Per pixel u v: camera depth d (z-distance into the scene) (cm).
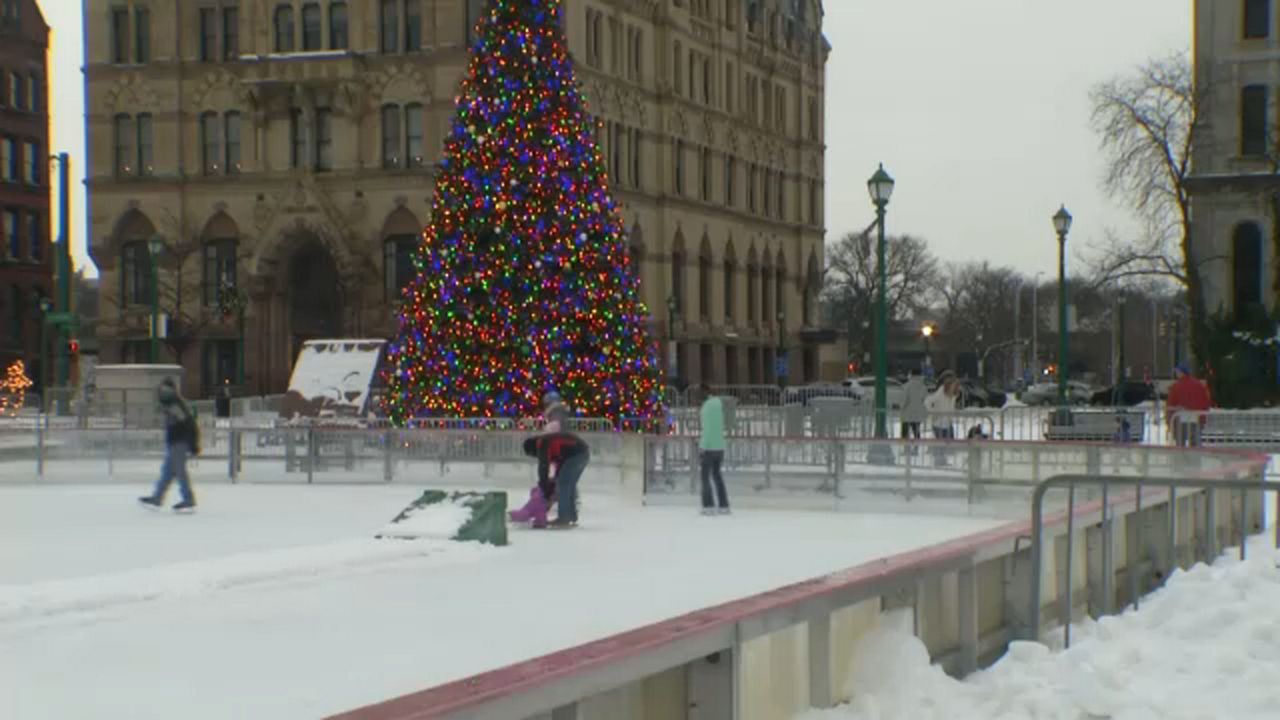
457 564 1650
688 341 8125
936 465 2409
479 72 3625
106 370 4766
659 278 7888
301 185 6662
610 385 3566
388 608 1270
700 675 682
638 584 1455
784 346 8169
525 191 3553
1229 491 1741
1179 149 5869
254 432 3059
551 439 2144
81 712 839
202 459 3091
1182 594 1052
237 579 1429
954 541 989
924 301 16738
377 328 6612
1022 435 4106
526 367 3516
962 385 7412
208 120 6919
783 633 751
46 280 9262
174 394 2433
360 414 3966
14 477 3077
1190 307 5672
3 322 8875
